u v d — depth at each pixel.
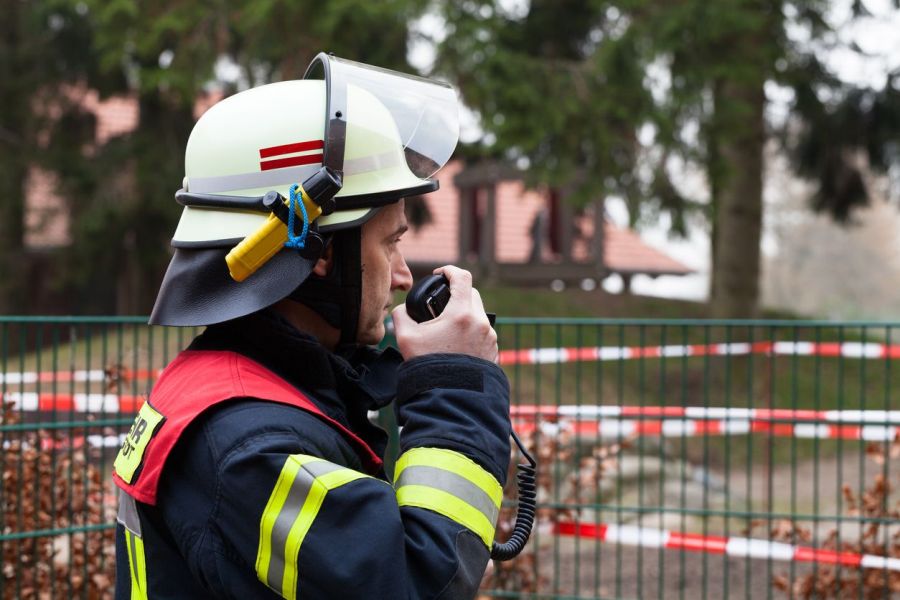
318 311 1.54
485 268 19.47
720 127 11.27
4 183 14.51
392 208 1.58
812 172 15.32
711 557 7.02
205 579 1.35
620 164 11.41
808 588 5.25
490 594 5.01
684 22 10.35
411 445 1.45
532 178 11.57
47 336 15.79
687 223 12.04
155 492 1.40
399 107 1.71
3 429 4.03
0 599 4.23
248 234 1.48
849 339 15.45
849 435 5.96
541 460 5.06
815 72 14.04
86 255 15.19
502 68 10.51
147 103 15.02
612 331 14.98
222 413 1.40
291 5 10.31
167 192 14.52
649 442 8.34
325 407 1.51
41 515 4.47
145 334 9.75
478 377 1.50
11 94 14.99
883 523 4.79
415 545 1.34
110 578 4.48
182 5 11.40
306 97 1.54
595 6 10.74
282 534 1.30
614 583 6.52
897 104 14.05
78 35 14.77
